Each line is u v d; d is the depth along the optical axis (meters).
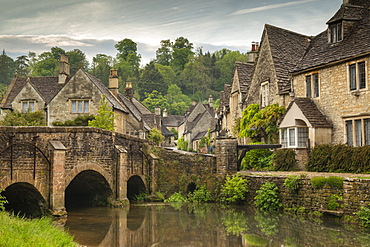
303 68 21.50
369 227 12.48
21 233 9.50
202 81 110.88
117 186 18.88
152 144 22.67
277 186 17.03
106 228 13.88
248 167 23.98
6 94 39.62
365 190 12.86
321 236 12.04
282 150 21.19
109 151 18.27
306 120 19.94
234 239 12.20
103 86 40.91
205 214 16.80
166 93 99.31
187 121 74.38
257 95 27.59
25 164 13.48
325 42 21.70
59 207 14.47
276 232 12.88
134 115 40.88
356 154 16.81
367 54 17.56
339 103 19.28
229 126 35.41
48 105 36.25
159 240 12.17
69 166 15.30
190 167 22.00
